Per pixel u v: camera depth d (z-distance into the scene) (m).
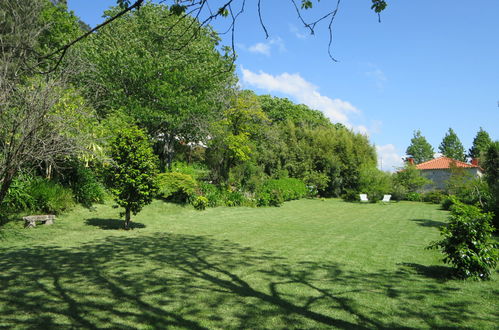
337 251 8.66
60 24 19.45
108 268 6.38
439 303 4.98
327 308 4.66
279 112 45.91
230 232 11.88
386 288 5.64
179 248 8.62
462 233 6.47
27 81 6.43
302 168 34.09
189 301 4.75
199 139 24.30
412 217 18.48
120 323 3.93
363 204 27.92
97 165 14.77
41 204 11.95
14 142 6.02
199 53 21.94
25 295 4.75
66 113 9.12
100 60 18.11
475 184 21.09
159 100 19.72
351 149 35.97
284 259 7.63
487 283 6.09
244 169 25.47
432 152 65.44
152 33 20.06
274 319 4.21
